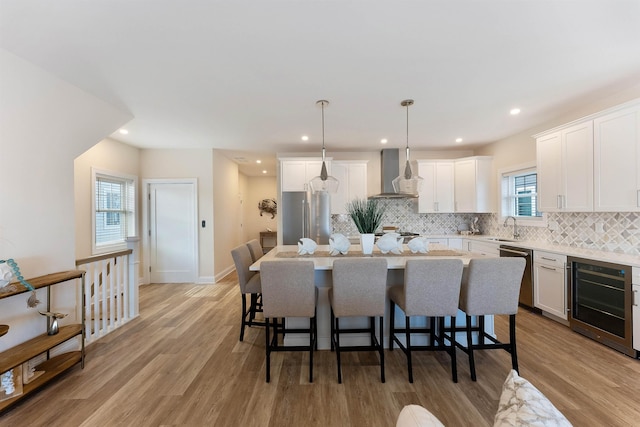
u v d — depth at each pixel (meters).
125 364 2.46
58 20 1.75
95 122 2.94
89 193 4.09
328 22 1.80
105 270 3.11
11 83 2.13
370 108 3.30
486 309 2.22
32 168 2.28
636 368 2.31
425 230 5.66
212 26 1.83
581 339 2.85
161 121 3.71
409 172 3.11
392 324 2.63
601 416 1.79
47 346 2.08
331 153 5.66
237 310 3.88
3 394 1.87
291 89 2.78
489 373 2.29
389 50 2.12
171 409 1.89
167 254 5.36
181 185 5.34
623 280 2.51
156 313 3.76
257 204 8.95
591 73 2.49
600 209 2.85
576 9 1.69
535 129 4.09
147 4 1.63
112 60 2.23
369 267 2.17
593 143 2.92
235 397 2.01
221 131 4.18
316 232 4.93
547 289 3.33
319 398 2.00
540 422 0.64
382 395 2.03
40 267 2.33
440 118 3.68
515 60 2.27
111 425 1.75
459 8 1.68
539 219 4.16
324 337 2.77
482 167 5.05
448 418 1.79
